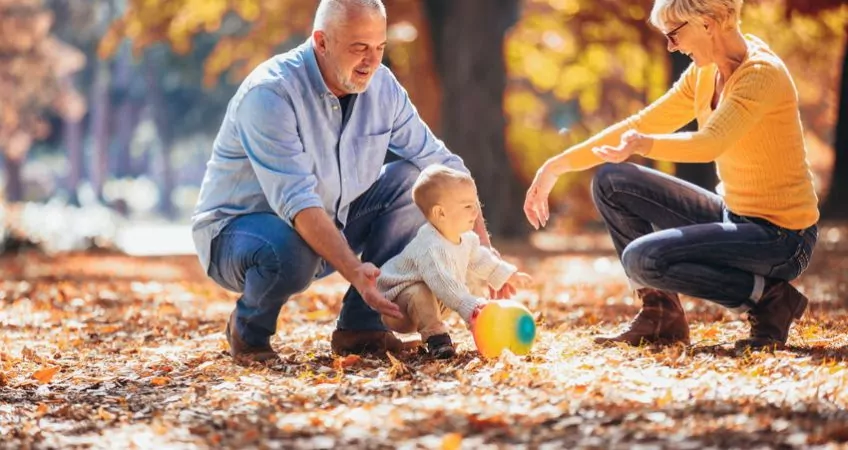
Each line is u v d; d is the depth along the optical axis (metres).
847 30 19.33
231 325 6.45
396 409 4.85
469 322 6.05
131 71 71.06
